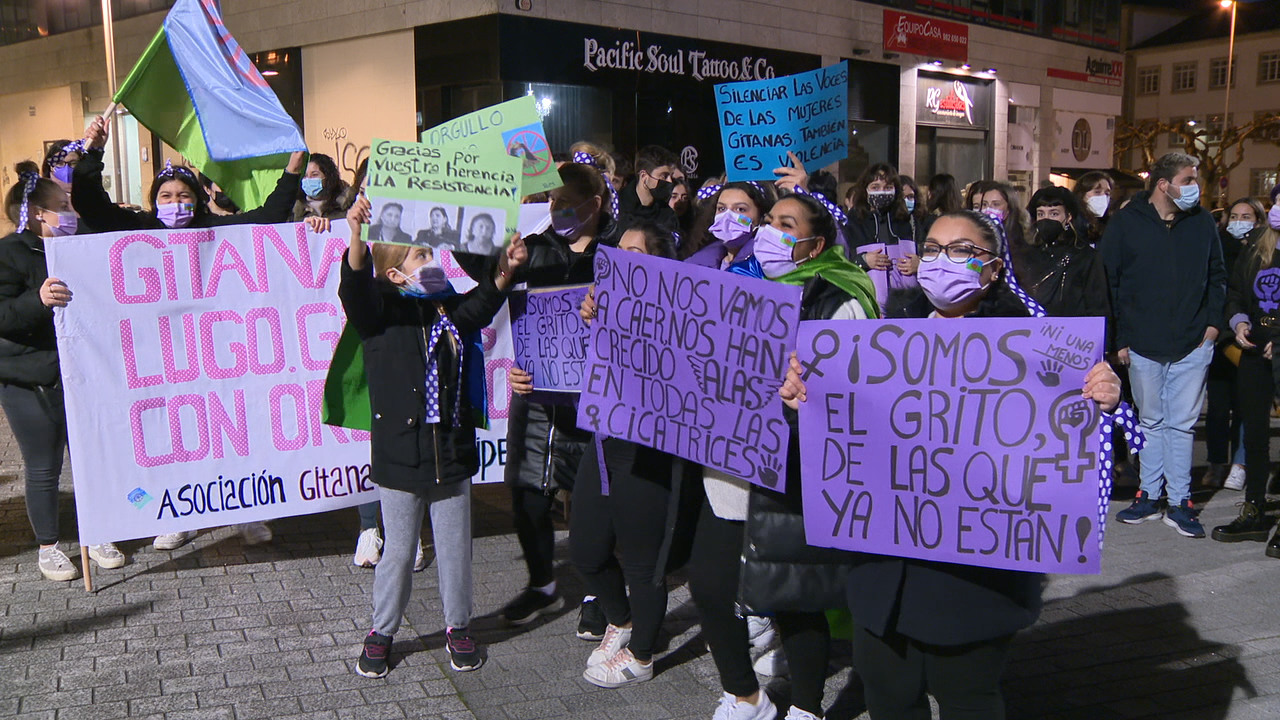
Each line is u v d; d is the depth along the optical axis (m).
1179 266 6.00
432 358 3.82
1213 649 4.36
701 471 3.69
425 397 3.82
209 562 5.31
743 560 3.24
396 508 3.90
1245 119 57.12
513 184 3.63
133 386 4.80
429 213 3.58
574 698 3.86
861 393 2.79
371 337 3.86
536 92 13.97
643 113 15.54
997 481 2.63
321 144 15.94
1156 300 6.04
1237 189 58.00
